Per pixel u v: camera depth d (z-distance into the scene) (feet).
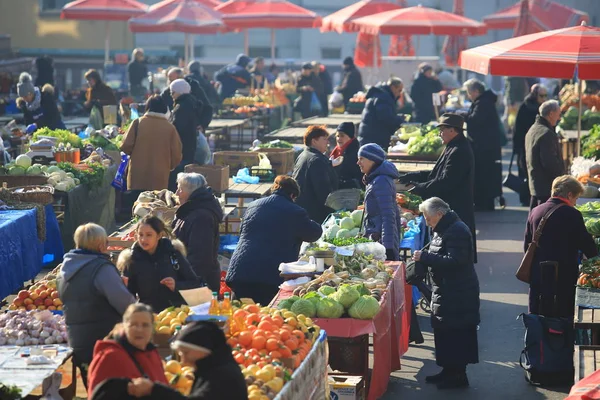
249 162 77.87
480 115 99.60
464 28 137.80
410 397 47.34
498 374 51.19
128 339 30.12
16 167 73.51
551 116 75.41
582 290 48.93
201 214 48.93
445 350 48.75
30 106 105.60
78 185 72.84
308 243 53.83
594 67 66.54
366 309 43.80
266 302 50.44
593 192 69.51
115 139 92.63
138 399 26.78
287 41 222.69
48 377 36.91
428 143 88.28
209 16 157.28
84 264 36.99
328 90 156.87
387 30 138.21
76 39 185.98
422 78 137.28
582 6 211.61
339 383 42.11
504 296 67.26
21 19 184.24
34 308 47.09
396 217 54.49
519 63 67.97
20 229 58.44
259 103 134.62
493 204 101.14
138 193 80.69
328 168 64.85
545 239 51.75
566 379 49.32
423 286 54.49
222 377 28.19
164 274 41.16
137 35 218.38
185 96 86.69
